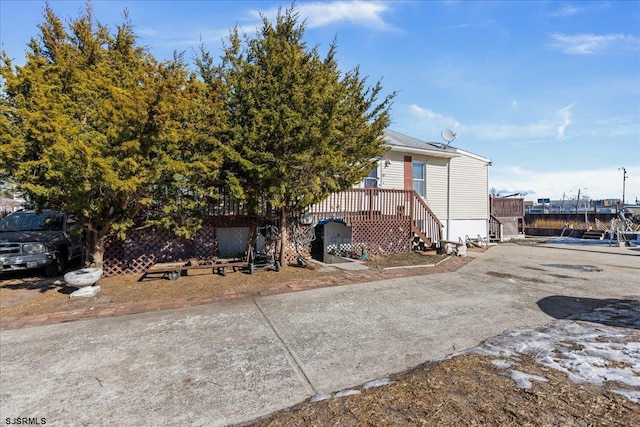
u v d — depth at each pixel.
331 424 2.27
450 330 4.26
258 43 7.02
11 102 5.14
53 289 6.36
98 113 5.09
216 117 6.20
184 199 6.44
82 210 5.25
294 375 3.09
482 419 2.27
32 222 8.35
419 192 14.08
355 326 4.40
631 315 4.85
